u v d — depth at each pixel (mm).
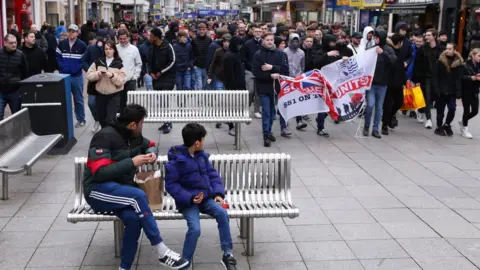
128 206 5219
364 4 21781
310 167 9234
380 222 6812
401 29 11578
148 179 5516
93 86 10180
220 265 5641
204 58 14695
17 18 26062
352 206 7367
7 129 7777
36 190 7879
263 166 6016
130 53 11555
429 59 12148
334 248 6062
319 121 11609
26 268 5559
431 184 8375
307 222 6789
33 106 9672
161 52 11859
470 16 21172
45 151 7996
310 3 35375
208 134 11820
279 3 37125
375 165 9398
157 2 70750
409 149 10570
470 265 5707
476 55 11148
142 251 5957
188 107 10664
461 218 6992
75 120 13078
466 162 9672
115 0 59781
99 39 12078
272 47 10695
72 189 7934
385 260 5793
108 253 5898
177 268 5219
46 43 18438
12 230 6484
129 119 5355
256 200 5969
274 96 11164
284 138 11500
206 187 5512
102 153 5230
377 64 11227
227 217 5449
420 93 12242
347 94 11289
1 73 10703
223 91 10672
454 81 11383
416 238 6352
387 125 11836
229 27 17484
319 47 13500
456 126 12766
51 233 6406
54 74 10172
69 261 5715
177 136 11477
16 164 7383
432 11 22984
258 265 5652
